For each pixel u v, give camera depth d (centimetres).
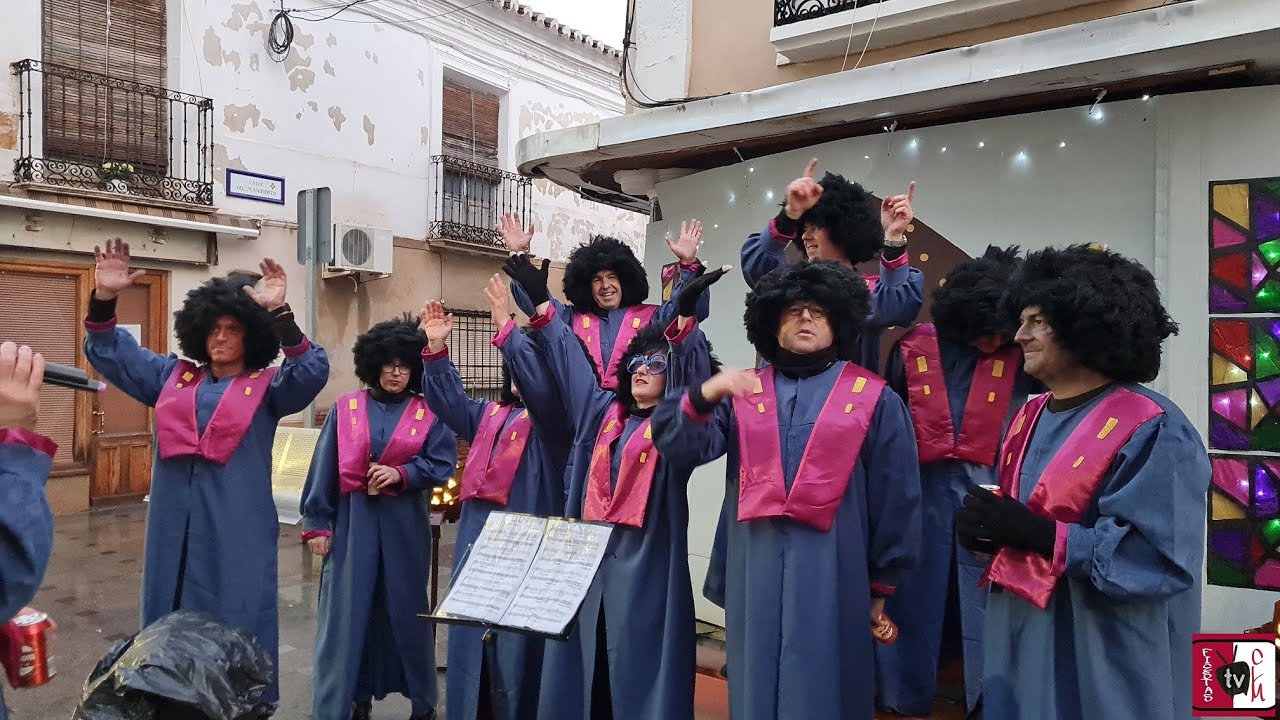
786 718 220
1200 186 340
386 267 988
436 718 365
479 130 1172
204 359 343
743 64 483
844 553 230
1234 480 331
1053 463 188
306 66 959
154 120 859
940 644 305
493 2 1134
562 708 267
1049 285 189
